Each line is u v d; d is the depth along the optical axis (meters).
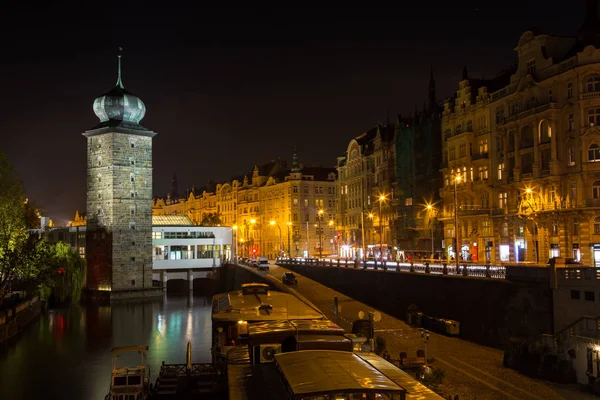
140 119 122.94
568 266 46.53
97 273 118.56
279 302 51.75
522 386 39.22
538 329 46.06
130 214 118.06
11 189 84.12
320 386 22.89
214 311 51.41
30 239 89.38
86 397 48.59
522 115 72.94
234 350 37.84
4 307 76.12
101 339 73.44
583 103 64.38
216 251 138.00
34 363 60.28
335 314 63.16
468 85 89.06
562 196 67.12
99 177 119.06
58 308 103.94
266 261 111.06
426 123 99.50
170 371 46.81
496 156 80.31
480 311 52.81
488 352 48.91
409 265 66.88
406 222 103.62
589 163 63.62
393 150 113.62
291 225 159.38
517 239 75.94
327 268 85.50
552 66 69.25
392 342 52.53
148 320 89.56
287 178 163.00
